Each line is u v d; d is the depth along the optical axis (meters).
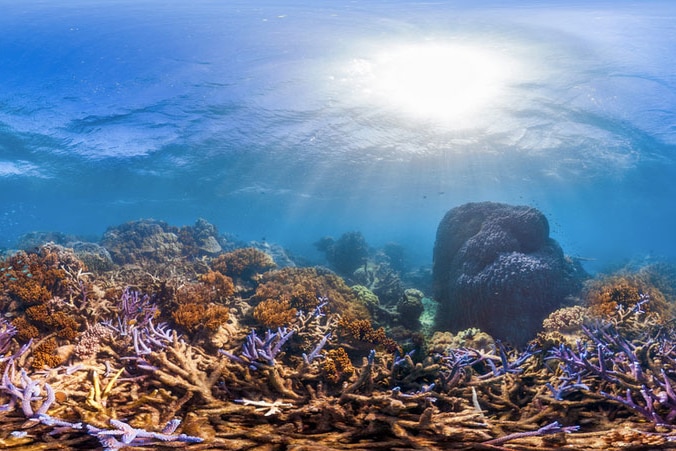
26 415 2.79
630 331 5.93
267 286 7.81
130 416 3.00
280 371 4.21
